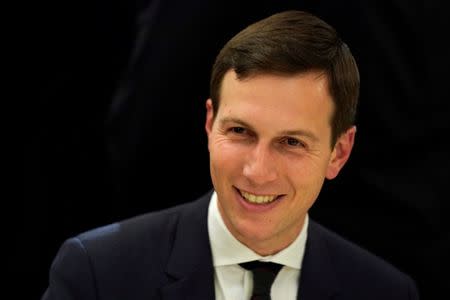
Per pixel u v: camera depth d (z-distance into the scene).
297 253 2.82
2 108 5.09
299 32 2.47
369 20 3.89
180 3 3.93
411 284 2.99
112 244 2.80
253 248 2.73
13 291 5.29
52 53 5.03
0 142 5.12
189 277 2.75
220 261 2.76
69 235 5.26
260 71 2.40
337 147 2.76
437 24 3.94
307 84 2.43
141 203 4.39
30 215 5.21
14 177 5.19
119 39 4.97
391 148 4.10
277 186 2.52
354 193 4.20
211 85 2.62
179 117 4.13
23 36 4.96
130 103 4.14
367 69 3.98
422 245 4.16
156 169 4.27
